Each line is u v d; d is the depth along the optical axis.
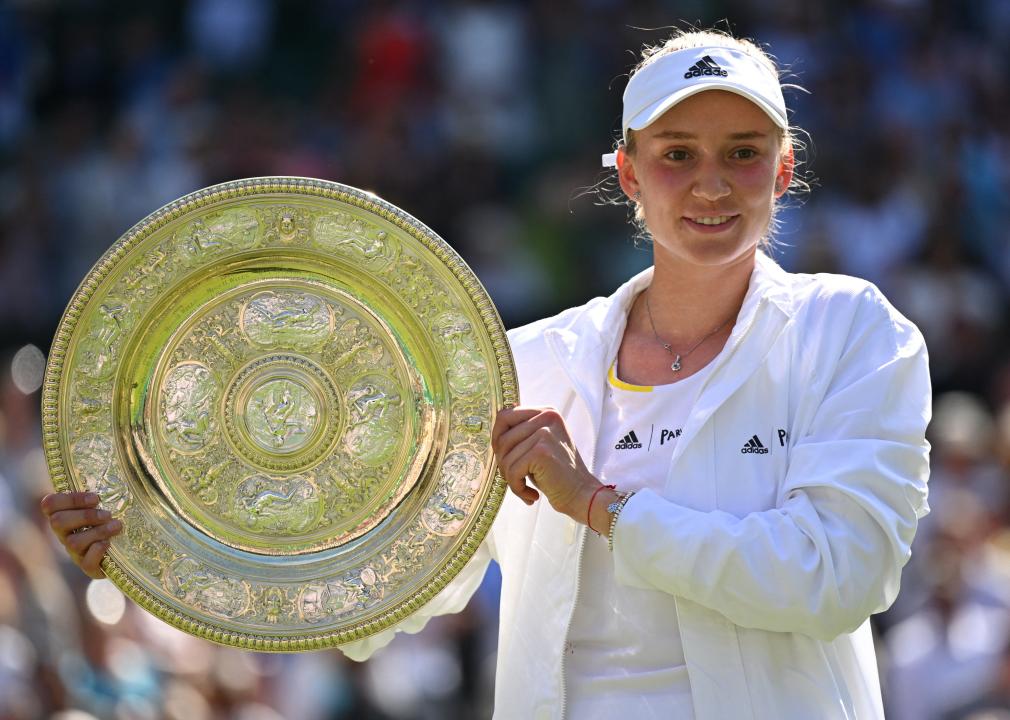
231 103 47.84
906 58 49.62
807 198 44.34
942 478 32.28
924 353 12.00
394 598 12.29
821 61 48.59
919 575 31.47
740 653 11.70
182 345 12.69
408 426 12.61
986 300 44.38
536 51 49.34
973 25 51.12
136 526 12.39
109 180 44.72
